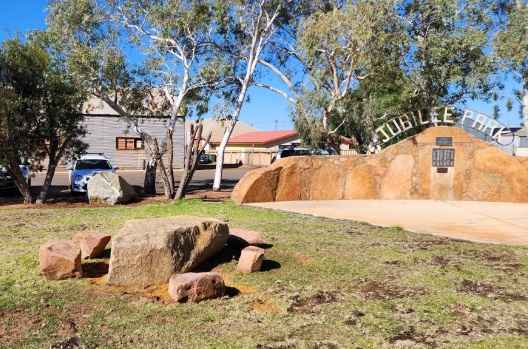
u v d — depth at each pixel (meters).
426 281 6.16
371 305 5.27
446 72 18.09
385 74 17.59
